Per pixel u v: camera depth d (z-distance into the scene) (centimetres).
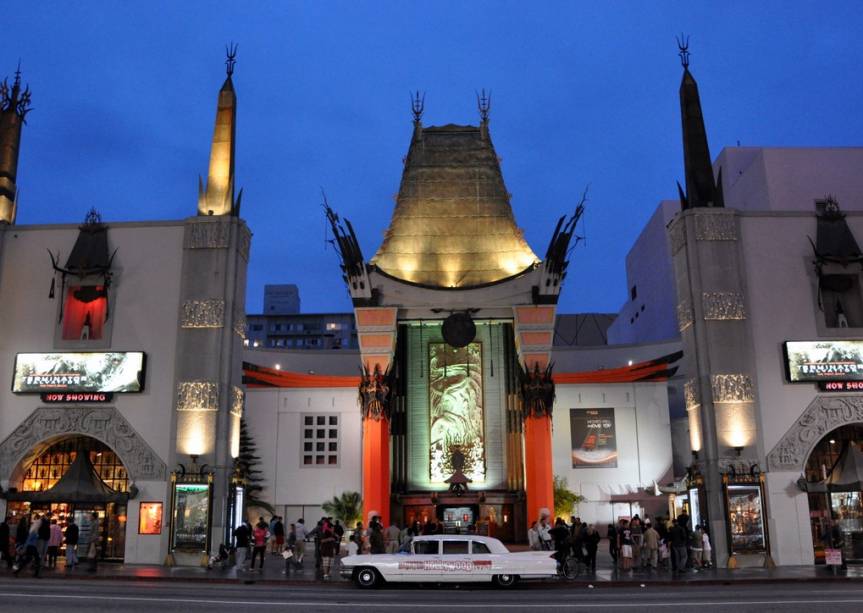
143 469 3416
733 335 3466
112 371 3512
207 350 3519
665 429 5491
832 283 3578
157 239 3669
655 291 7519
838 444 3691
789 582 2603
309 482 5341
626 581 2573
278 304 15188
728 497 3247
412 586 2494
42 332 3594
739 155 6644
